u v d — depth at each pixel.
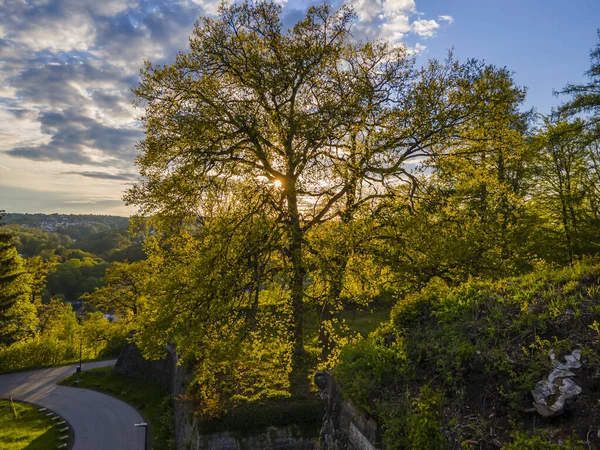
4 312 39.47
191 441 14.38
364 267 14.66
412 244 14.37
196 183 15.15
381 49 16.77
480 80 15.61
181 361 20.00
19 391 33.03
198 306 13.52
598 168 18.64
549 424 4.12
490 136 16.44
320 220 17.36
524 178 20.16
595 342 4.72
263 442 13.27
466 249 13.88
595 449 3.67
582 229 17.95
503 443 4.16
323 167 15.54
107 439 23.67
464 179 16.45
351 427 5.96
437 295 7.17
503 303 6.09
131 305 39.50
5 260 40.16
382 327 7.25
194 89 15.98
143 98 15.99
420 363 5.70
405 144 15.16
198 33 16.12
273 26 16.06
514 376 4.72
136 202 15.64
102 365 40.47
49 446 23.11
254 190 16.02
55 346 42.09
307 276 15.00
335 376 6.58
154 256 18.80
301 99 16.88
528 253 17.14
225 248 14.41
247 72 15.62
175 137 15.35
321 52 15.51
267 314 15.17
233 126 15.82
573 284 6.01
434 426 4.46
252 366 17.00
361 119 15.10
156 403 28.28
